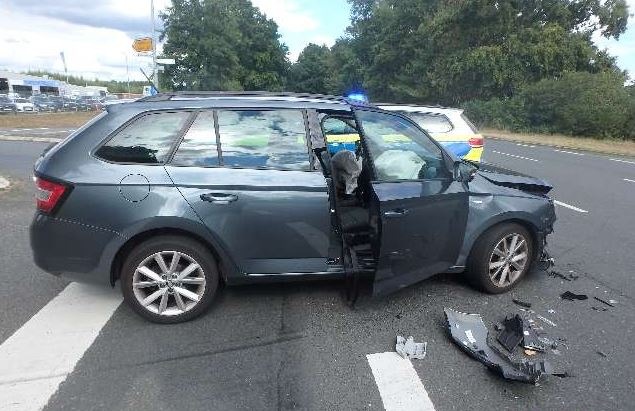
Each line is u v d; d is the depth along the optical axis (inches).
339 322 146.2
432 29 1727.4
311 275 147.3
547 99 1214.3
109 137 136.3
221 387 113.7
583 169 532.7
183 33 2020.2
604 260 209.0
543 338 139.3
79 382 114.0
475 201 160.4
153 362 123.0
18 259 190.9
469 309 156.8
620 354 132.2
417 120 308.8
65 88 2869.1
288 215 140.3
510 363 122.9
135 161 136.0
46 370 118.1
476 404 110.0
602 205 327.6
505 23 1560.0
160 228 136.5
